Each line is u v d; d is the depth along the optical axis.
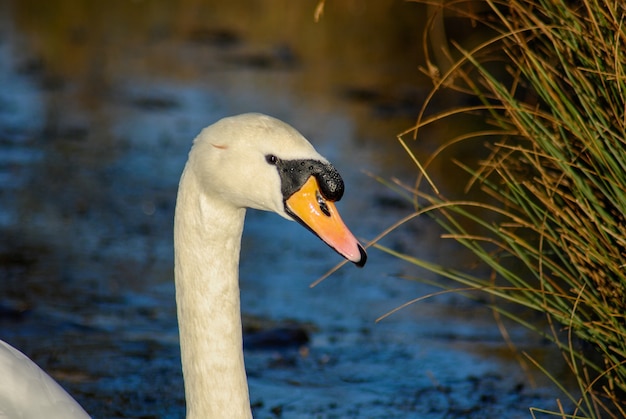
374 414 9.13
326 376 10.01
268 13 30.56
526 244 7.12
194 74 23.55
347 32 28.45
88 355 10.28
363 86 22.95
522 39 7.26
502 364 10.23
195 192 5.96
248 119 5.92
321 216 5.80
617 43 6.38
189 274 6.06
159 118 19.88
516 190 7.26
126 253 13.44
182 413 9.13
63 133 18.56
